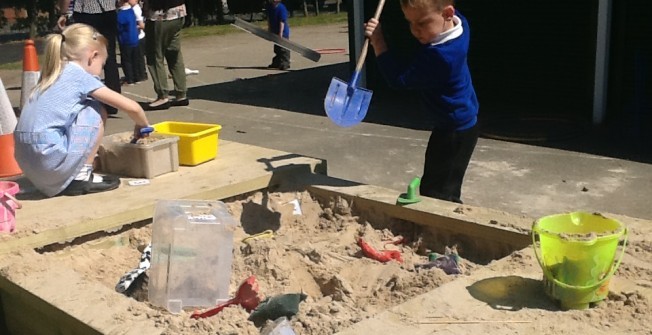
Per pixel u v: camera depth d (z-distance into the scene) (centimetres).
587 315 244
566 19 823
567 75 838
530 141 702
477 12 897
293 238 396
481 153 665
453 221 362
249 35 2103
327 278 342
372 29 396
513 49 878
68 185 400
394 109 888
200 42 1938
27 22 2334
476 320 242
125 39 1160
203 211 331
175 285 315
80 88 395
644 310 246
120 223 374
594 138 710
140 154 428
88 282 300
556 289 250
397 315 248
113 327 254
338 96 402
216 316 285
